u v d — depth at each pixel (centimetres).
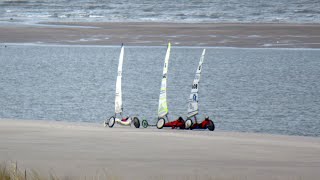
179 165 5197
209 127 10194
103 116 16088
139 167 5100
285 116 15912
